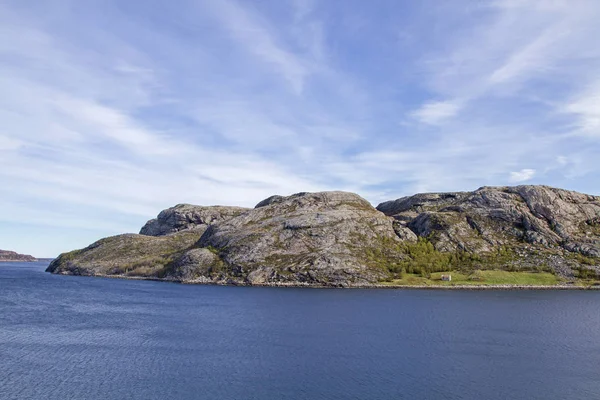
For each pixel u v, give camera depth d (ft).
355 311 401.49
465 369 216.54
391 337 286.66
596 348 261.24
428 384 194.70
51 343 259.80
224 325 327.88
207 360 227.81
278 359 230.89
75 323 328.70
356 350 250.98
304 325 328.49
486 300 485.97
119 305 438.40
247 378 200.13
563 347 263.08
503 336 293.02
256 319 355.56
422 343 269.85
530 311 403.95
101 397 174.81
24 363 216.95
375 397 179.11
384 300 484.74
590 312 399.85
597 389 191.31
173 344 262.67
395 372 210.59
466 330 311.68
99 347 252.42
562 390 189.78
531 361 231.91
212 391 183.52
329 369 214.28
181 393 180.86
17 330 296.10
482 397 180.86
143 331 301.63
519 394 184.55
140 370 209.77
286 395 180.24
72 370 207.51
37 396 174.40
